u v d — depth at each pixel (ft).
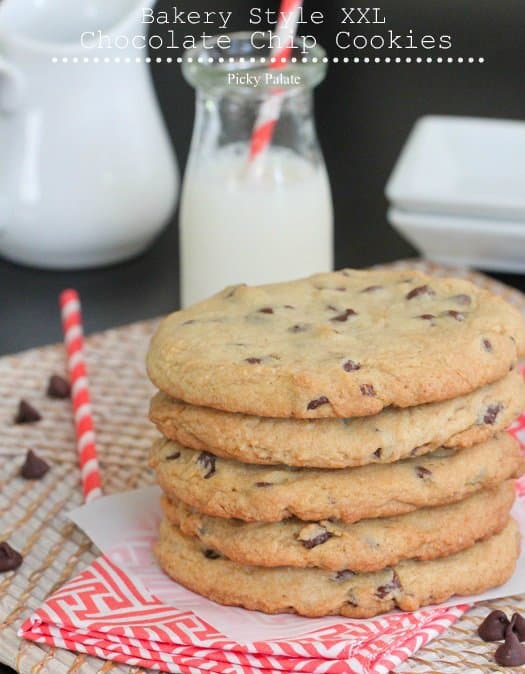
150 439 2.71
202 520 2.30
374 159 3.57
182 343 2.31
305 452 2.22
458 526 2.28
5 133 3.10
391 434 2.23
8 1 3.12
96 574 2.34
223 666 2.20
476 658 2.23
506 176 3.31
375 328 2.32
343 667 2.18
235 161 2.89
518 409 2.31
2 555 2.40
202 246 2.91
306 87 2.83
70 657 2.24
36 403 2.80
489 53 3.97
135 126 3.13
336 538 2.25
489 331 2.30
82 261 3.22
